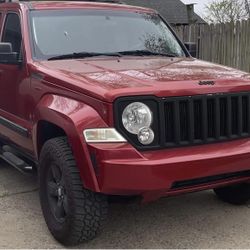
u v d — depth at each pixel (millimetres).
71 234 4176
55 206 4496
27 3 5715
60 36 5387
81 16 5664
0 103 5844
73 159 4141
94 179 3912
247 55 10109
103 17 5766
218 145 4270
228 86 4316
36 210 5188
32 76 4938
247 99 4441
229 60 10586
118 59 5180
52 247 4328
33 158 5195
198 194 5668
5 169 6680
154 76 4340
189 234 4590
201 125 4207
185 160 3969
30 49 5176
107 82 4156
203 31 11219
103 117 3947
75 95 4234
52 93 4551
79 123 3994
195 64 5109
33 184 6062
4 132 5871
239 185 5145
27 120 5090
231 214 5066
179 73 4500
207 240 4453
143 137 3965
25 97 5090
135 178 3838
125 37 5668
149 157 3939
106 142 3898
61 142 4312
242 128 4434
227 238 4488
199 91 4160
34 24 5402
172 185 4023
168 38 6043
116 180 3838
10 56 5191
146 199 4023
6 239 4477
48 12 5578
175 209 5219
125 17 5918
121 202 4211
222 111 4320
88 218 4086
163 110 4035
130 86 4020
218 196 5488
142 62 5047
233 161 4180
